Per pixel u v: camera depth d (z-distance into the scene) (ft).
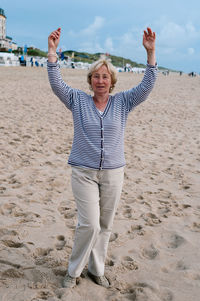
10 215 12.17
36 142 23.27
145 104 47.80
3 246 9.91
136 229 11.87
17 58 157.89
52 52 7.43
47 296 7.78
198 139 27.76
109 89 7.87
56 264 9.07
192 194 15.64
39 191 14.71
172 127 32.65
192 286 8.51
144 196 14.93
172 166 19.92
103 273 8.41
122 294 8.11
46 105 40.50
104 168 7.36
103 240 8.18
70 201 13.93
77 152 7.48
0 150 20.38
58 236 10.88
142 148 23.86
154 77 7.49
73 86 65.98
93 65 7.34
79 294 7.89
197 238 11.30
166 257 9.96
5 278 8.38
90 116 7.29
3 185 15.10
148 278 8.81
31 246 10.01
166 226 12.14
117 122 7.39
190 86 86.84
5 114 32.55
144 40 7.50
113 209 7.81
